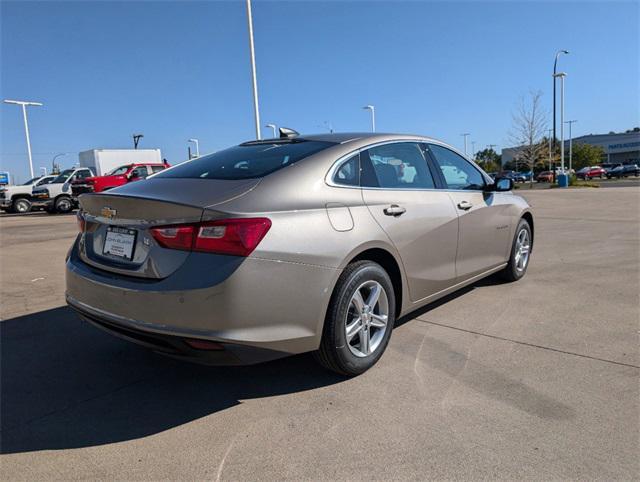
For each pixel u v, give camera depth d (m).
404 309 3.62
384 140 3.71
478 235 4.43
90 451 2.48
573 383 3.03
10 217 21.06
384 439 2.50
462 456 2.34
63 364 3.57
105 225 3.01
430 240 3.74
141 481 2.24
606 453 2.33
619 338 3.74
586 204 16.12
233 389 3.12
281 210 2.74
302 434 2.57
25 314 4.81
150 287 2.58
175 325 2.53
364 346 3.20
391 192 3.51
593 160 78.25
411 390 3.00
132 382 3.27
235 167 3.23
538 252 7.29
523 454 2.34
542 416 2.66
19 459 2.43
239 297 2.53
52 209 23.45
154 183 3.12
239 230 2.54
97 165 26.56
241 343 2.56
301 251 2.74
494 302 4.71
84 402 3.00
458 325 4.10
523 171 66.94
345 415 2.75
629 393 2.89
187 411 2.87
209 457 2.41
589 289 5.10
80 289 3.00
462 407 2.78
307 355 3.62
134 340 2.81
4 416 2.85
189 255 2.56
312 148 3.36
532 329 3.97
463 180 4.48
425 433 2.54
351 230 3.04
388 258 3.41
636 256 6.78
